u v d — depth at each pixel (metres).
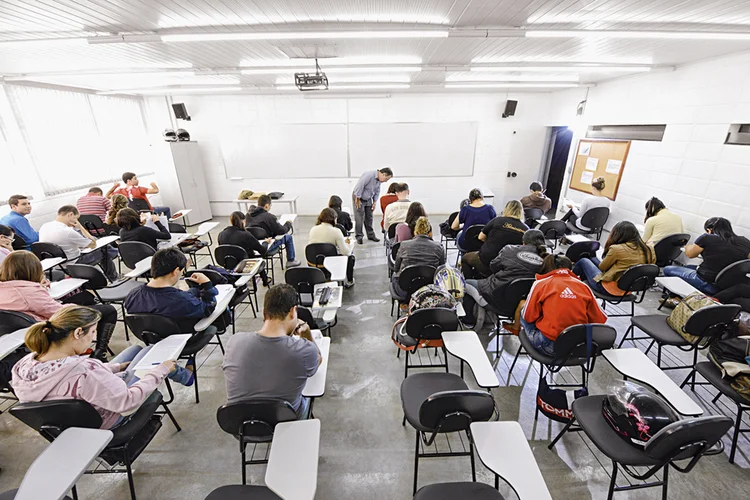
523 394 2.42
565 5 2.36
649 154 4.68
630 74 4.96
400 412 2.29
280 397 1.49
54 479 1.17
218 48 3.42
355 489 1.79
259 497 1.27
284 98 6.87
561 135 7.33
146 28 2.78
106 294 2.96
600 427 1.62
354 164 7.28
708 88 3.83
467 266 3.61
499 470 1.28
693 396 2.34
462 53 3.74
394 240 4.10
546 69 4.50
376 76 5.18
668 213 3.73
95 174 5.89
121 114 6.46
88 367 1.45
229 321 2.75
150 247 3.58
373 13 2.54
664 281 2.81
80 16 2.47
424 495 1.28
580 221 4.95
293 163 7.29
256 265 3.10
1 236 2.88
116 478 1.85
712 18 2.58
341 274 2.97
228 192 7.55
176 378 2.12
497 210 7.66
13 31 2.74
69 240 3.53
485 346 2.96
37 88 4.87
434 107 6.91
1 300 2.05
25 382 1.38
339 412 2.29
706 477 1.80
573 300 2.01
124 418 1.61
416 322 2.08
